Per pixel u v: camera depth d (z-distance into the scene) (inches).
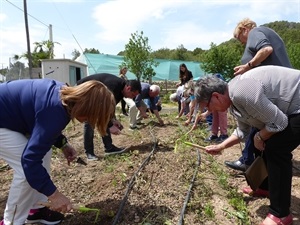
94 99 93.3
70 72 695.7
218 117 242.4
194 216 124.6
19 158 102.3
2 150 102.7
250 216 126.2
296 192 147.0
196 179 161.0
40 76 848.9
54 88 98.0
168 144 239.1
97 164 192.1
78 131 317.4
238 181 163.2
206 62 820.0
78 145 250.2
